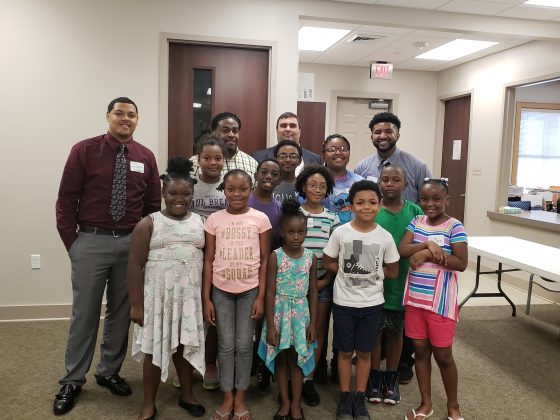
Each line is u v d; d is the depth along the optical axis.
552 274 2.56
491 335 3.30
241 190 2.03
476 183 5.68
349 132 6.43
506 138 5.24
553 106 7.30
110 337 2.32
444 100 6.42
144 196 2.38
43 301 3.40
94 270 2.19
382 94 6.35
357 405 2.09
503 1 3.66
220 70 3.58
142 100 3.42
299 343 2.02
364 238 2.07
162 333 1.96
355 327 2.09
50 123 3.30
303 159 2.94
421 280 2.05
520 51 4.95
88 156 2.16
